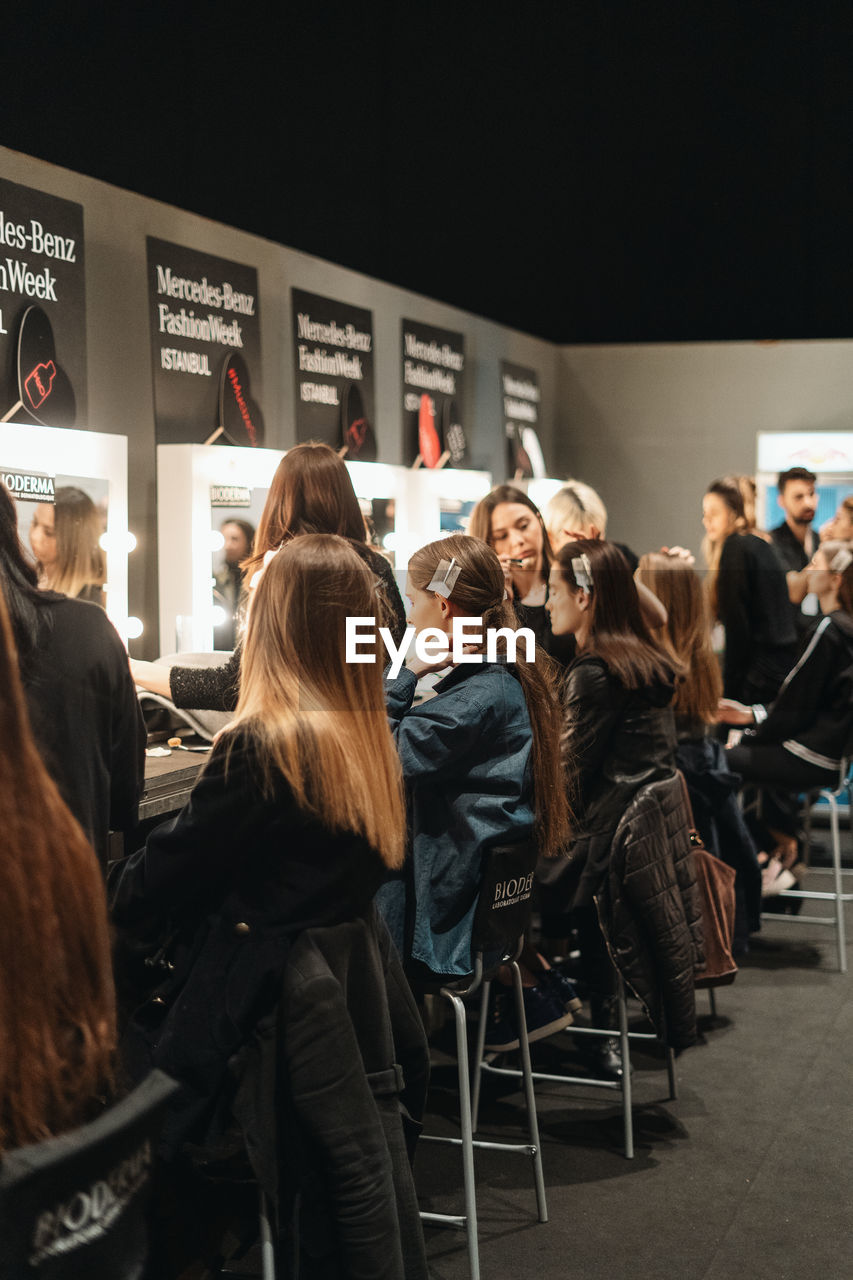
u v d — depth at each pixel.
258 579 1.63
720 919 3.02
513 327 6.72
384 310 4.28
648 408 5.11
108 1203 1.01
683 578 3.38
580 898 2.76
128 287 3.12
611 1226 2.45
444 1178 2.66
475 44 6.37
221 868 1.58
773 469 4.95
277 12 5.58
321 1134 1.53
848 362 4.92
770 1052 3.39
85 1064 1.07
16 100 4.21
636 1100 3.08
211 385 3.43
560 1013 2.96
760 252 6.50
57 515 2.69
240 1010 1.55
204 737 2.56
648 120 6.48
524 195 6.59
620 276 6.66
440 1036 3.46
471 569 2.21
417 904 2.14
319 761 1.55
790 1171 2.69
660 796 2.71
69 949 1.05
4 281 2.70
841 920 4.11
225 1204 1.69
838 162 6.32
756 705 4.17
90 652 1.66
